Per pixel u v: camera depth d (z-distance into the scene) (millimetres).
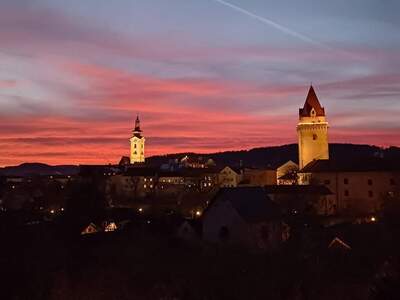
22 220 66062
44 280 42312
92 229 66812
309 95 130750
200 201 106125
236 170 158000
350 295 40094
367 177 106062
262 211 63281
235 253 51781
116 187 144500
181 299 40812
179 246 55594
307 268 46156
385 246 55188
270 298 41125
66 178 164000
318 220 85438
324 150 127812
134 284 42969
